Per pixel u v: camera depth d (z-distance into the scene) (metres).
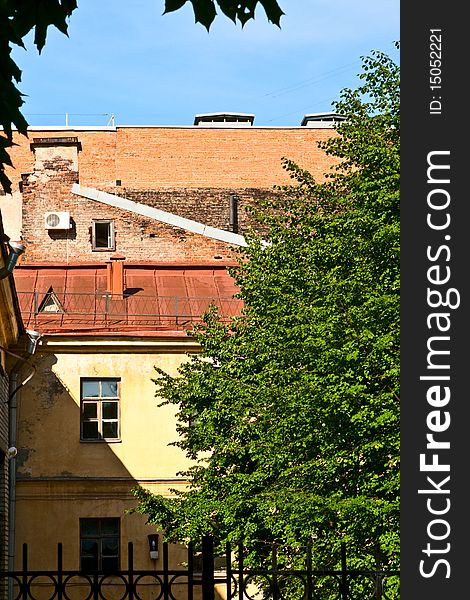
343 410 22.23
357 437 22.86
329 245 24.98
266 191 56.22
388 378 22.38
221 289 45.44
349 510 22.23
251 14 8.35
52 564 38.81
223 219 55.84
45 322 41.69
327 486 24.17
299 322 25.05
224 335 32.59
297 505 23.67
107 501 39.59
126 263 46.50
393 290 23.02
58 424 39.97
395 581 20.78
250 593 32.56
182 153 56.38
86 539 39.28
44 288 44.44
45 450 39.72
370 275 23.62
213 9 8.33
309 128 56.81
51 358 40.34
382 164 24.47
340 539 22.69
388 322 22.30
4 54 8.71
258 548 29.50
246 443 30.42
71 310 42.84
